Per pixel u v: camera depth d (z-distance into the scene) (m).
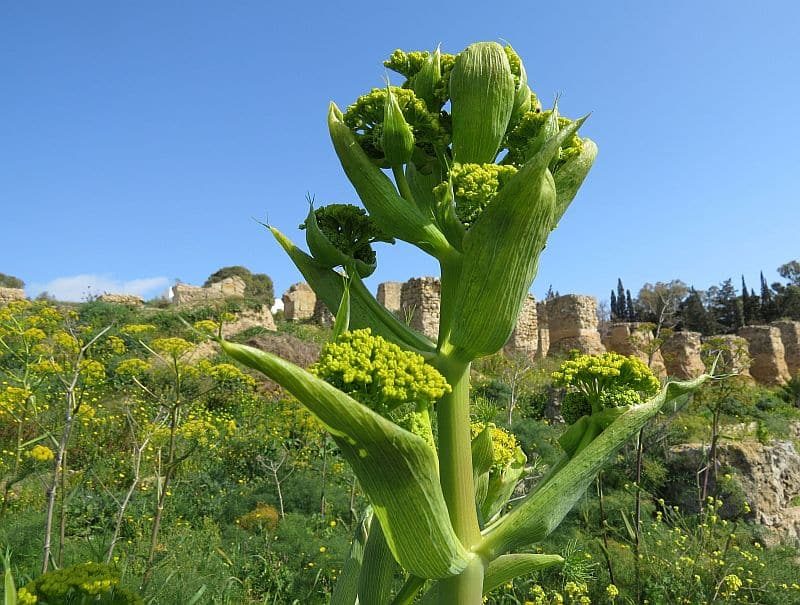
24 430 6.77
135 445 5.03
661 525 8.31
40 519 6.82
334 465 10.65
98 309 26.66
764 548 8.75
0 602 4.27
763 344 35.50
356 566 2.80
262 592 6.94
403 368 1.89
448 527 1.91
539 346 33.44
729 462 10.81
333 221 2.64
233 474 11.24
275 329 32.59
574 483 2.22
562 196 2.41
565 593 6.24
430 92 2.58
